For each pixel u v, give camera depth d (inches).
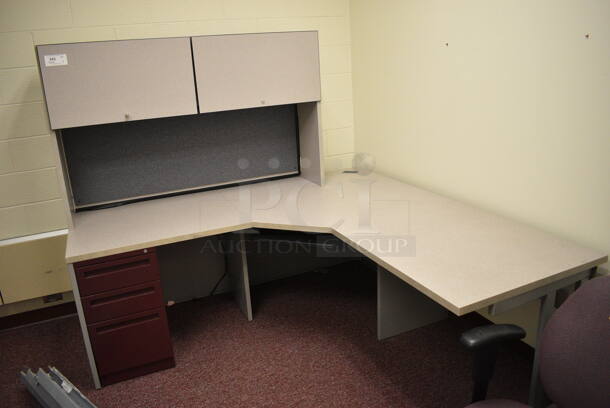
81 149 88.7
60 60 73.1
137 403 72.8
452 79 81.4
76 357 86.0
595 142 60.6
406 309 85.4
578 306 44.3
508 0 68.5
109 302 72.9
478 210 78.9
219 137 97.7
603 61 57.8
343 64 108.3
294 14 100.8
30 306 97.4
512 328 46.1
